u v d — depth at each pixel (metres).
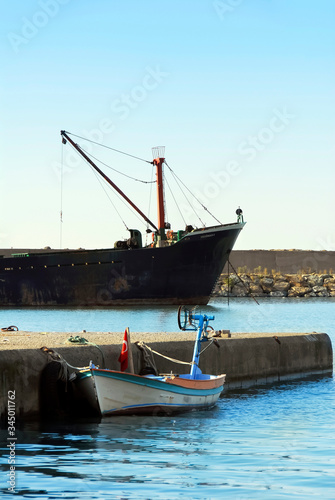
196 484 18.67
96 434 24.08
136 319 92.88
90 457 21.17
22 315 104.44
